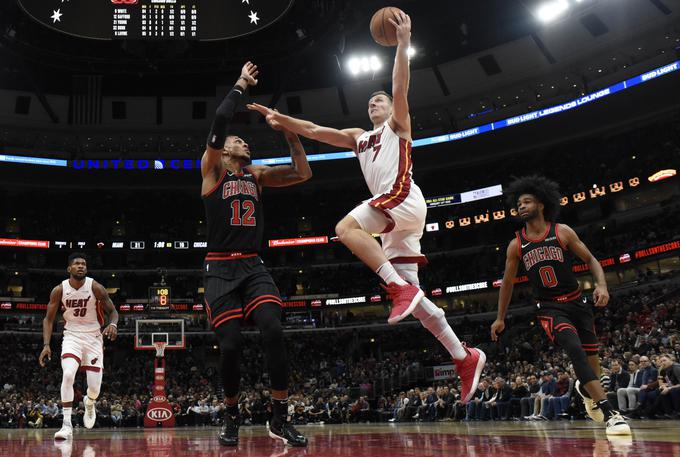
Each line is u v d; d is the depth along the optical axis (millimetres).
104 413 24641
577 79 38969
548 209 5410
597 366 5297
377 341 38062
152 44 30438
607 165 38281
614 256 32219
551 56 38375
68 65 35531
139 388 32469
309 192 45375
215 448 4027
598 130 37844
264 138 43312
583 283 35812
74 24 21766
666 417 11180
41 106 41031
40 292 39938
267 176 4656
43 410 24016
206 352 39000
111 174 41750
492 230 41156
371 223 4109
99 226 43594
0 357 34594
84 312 6934
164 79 40812
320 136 4609
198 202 44719
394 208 4098
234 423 4332
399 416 21141
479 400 17141
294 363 36625
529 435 5184
